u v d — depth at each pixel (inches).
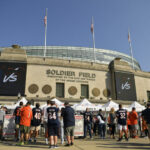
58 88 1204.5
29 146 297.9
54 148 269.6
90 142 371.6
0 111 448.8
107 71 1360.7
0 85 1064.2
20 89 1083.9
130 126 517.0
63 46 2108.8
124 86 1325.0
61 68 1234.6
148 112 346.9
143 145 310.7
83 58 2036.2
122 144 327.9
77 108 672.4
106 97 1290.6
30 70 1168.2
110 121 485.1
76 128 469.4
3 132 428.8
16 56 1147.9
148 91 1504.7
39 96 1135.6
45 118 352.2
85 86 1273.4
